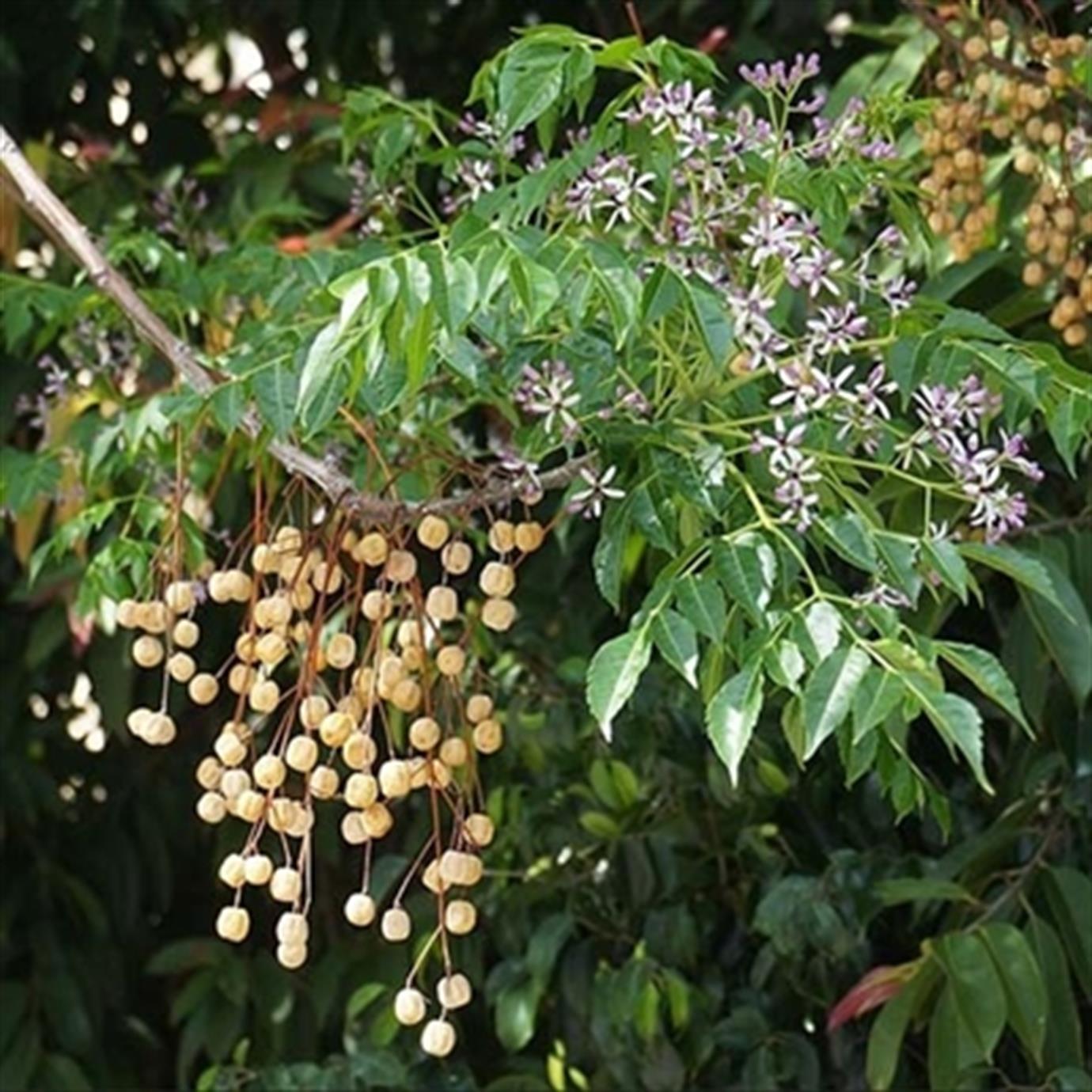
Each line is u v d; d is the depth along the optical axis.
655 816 1.88
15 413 2.02
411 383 1.25
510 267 1.24
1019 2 1.73
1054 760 1.72
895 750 1.38
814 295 1.35
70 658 2.16
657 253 1.37
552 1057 1.94
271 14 2.08
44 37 2.10
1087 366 1.64
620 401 1.35
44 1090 2.12
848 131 1.44
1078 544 1.66
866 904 1.78
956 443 1.32
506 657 1.92
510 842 1.91
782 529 1.29
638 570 1.88
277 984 2.08
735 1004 1.88
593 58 1.37
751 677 1.21
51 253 2.06
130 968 2.24
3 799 2.14
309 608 1.43
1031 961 1.66
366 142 1.87
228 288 1.74
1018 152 1.56
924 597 1.66
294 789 1.85
